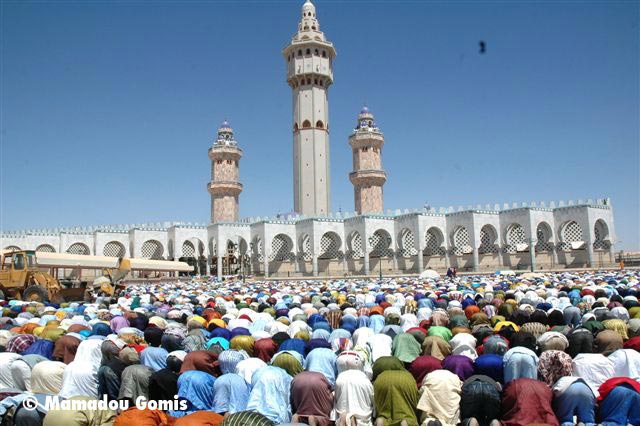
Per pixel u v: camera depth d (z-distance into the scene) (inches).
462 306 816.9
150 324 628.7
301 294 1122.7
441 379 356.2
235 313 733.9
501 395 347.3
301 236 3061.0
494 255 2930.6
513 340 475.2
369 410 360.5
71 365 404.8
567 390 335.3
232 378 377.4
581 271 2534.5
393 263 3026.6
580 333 467.2
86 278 2716.5
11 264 1211.2
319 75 3570.4
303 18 3681.1
